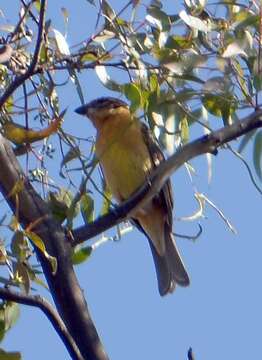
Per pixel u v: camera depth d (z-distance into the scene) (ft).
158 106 24.54
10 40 25.46
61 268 23.49
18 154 26.48
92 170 24.95
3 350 23.15
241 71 23.66
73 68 24.30
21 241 22.59
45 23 24.34
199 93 23.76
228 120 24.71
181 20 25.14
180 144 26.11
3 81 26.00
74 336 22.91
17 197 23.17
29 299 22.44
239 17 24.53
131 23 24.77
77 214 27.68
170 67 23.31
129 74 24.97
